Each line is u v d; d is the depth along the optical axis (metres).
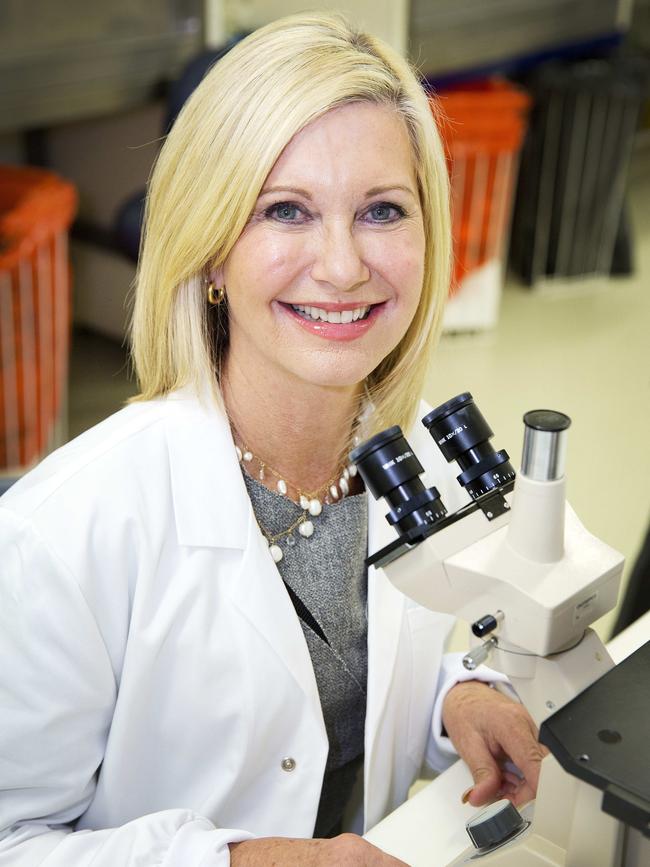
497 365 3.84
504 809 0.92
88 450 1.09
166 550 1.08
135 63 3.49
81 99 3.42
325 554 1.21
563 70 4.22
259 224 1.05
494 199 3.80
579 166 4.24
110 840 0.98
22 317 2.78
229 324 1.18
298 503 1.20
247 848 0.97
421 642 1.27
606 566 0.86
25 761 1.02
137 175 3.53
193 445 1.11
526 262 4.48
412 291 1.10
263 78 1.01
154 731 1.10
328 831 1.31
